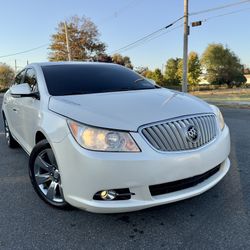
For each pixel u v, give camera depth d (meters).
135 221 2.84
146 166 2.44
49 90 3.45
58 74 3.83
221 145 2.95
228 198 3.23
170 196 2.61
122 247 2.47
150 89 3.82
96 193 2.51
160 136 2.55
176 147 2.59
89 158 2.45
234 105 14.73
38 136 3.36
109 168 2.42
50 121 2.88
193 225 2.74
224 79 62.47
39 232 2.72
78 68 4.09
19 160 4.85
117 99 3.08
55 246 2.51
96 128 2.51
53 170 3.03
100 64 4.47
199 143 2.73
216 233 2.61
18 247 2.51
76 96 3.22
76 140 2.55
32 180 3.29
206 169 2.75
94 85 3.68
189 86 57.22
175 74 63.56
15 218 2.97
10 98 5.04
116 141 2.47
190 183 2.73
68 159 2.59
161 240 2.54
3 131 7.45
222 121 3.26
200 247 2.43
